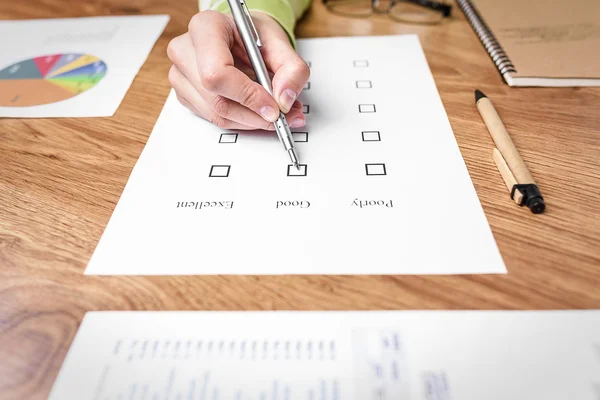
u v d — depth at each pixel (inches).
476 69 20.8
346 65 21.1
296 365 10.8
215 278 12.6
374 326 11.5
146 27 24.7
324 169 15.7
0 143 17.5
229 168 16.0
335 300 12.0
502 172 15.2
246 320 11.7
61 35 24.2
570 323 11.4
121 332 11.6
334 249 13.1
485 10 24.5
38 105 19.4
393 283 12.3
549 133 17.0
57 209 14.7
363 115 18.1
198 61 16.1
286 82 15.8
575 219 13.8
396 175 15.4
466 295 12.0
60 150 17.1
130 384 10.7
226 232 13.7
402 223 13.7
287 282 12.4
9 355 11.3
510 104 18.5
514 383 10.5
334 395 10.3
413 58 21.5
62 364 11.0
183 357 11.1
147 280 12.6
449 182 15.1
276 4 20.9
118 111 19.0
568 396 10.2
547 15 23.6
